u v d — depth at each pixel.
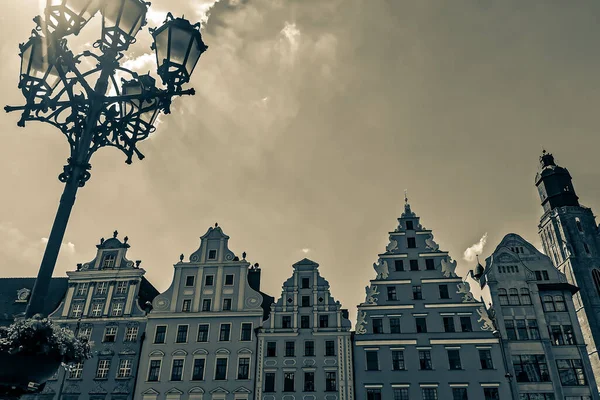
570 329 46.06
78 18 8.83
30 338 7.06
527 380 43.09
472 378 43.31
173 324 48.69
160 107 9.66
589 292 77.88
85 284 51.56
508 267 49.06
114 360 47.28
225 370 45.97
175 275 51.31
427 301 47.38
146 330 48.53
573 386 43.31
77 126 9.47
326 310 47.81
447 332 45.62
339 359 45.34
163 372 46.28
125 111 10.95
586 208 87.12
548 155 96.56
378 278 49.16
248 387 44.84
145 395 45.25
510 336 45.28
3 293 54.84
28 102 9.37
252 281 54.81
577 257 81.81
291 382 44.81
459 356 44.50
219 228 53.53
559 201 88.94
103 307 50.12
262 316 48.28
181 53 9.38
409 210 52.91
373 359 45.28
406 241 50.91
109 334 48.69
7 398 7.14
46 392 45.62
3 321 51.03
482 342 44.84
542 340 44.75
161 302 49.97
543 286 48.22
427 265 49.38
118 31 9.41
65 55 8.88
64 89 9.42
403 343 45.59
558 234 86.38
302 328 47.16
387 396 43.34
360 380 44.25
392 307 47.50
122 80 11.28
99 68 9.60
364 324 47.03
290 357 45.84
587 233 84.00
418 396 43.06
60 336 7.56
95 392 45.59
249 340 47.19
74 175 8.78
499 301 47.16
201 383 45.44
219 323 48.31
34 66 9.66
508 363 43.75
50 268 7.97
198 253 52.28
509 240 52.91
